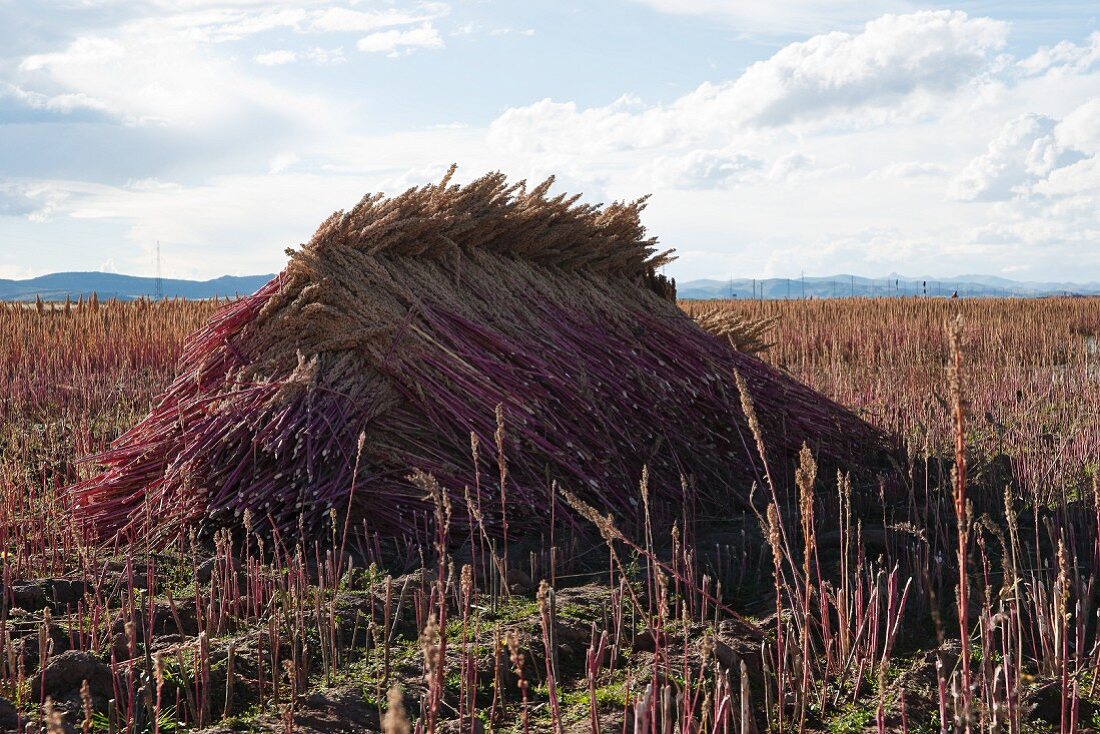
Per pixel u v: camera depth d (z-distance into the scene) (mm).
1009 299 32969
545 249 8117
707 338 8430
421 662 3939
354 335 6535
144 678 3549
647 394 7305
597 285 8359
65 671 3717
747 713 2852
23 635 4289
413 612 4617
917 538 5504
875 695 3725
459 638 4195
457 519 5945
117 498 6410
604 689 3686
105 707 3633
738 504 6902
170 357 13617
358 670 3947
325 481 5941
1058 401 10859
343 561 5523
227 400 6367
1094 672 3766
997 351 17188
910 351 16969
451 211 7547
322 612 4352
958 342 2479
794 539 5832
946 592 4848
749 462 7410
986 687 3230
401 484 6121
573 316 7664
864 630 4164
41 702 3580
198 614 4301
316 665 4047
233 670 3719
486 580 5016
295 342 6707
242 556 5691
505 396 6570
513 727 3387
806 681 3562
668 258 9344
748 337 9852
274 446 5969
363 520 5855
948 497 6625
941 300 31531
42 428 9469
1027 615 4359
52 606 4809
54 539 5535
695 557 5211
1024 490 6789
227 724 3447
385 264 7039
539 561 5473
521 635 4055
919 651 4125
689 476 7055
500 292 7492
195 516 5910
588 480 6355
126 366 12508
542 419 6559
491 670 3852
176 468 6109
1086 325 24438
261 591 4742
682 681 3672
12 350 13055
